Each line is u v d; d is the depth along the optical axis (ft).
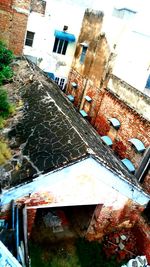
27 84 41.75
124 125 42.37
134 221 31.40
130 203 29.07
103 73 51.75
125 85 43.29
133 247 31.30
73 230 32.09
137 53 46.37
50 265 27.35
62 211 34.58
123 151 41.57
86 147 24.66
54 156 24.59
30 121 31.42
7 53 45.80
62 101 41.50
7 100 36.50
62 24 68.28
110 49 50.14
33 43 68.44
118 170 26.99
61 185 24.50
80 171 24.29
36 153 25.59
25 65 49.11
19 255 20.59
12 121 31.83
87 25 63.62
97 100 53.16
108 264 28.96
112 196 27.55
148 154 35.19
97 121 52.37
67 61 72.33
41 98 36.09
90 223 30.19
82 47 65.21
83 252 29.58
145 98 37.70
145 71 46.14
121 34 48.47
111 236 31.22
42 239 29.76
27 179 22.59
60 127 29.12
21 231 23.04
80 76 64.44
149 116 36.42
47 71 72.49
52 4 65.51
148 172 34.45
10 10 46.80
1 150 26.03
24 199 23.76
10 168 24.14
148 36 46.16
